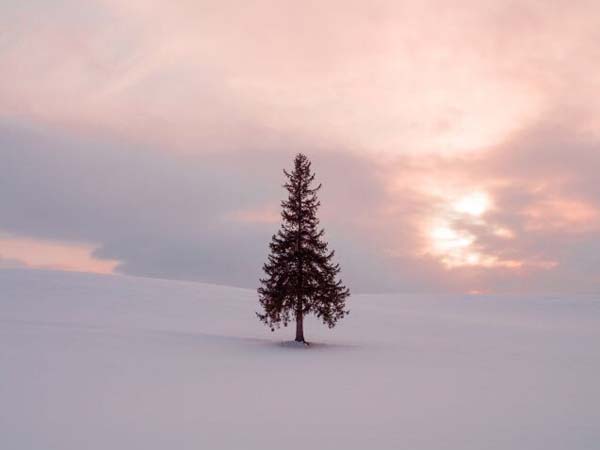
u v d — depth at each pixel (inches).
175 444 409.4
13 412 504.1
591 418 532.4
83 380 687.1
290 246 1341.0
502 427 483.8
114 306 1984.5
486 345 1406.3
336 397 619.5
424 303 3297.2
